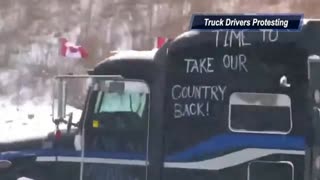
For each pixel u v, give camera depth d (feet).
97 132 58.39
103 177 58.08
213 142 55.93
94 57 206.18
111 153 57.98
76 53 74.69
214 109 55.93
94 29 237.25
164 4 248.11
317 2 237.66
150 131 57.21
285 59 54.85
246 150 55.26
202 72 56.29
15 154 60.03
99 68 58.65
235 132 55.52
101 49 219.20
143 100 57.57
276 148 54.75
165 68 57.06
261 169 55.11
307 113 54.39
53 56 208.95
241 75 55.57
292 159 54.49
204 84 56.24
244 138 55.31
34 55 212.02
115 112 58.18
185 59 56.65
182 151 56.54
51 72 197.47
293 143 54.49
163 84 57.06
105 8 251.80
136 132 57.52
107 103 58.34
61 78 58.95
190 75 56.54
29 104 171.32
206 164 55.98
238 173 55.47
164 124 56.90
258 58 55.31
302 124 54.39
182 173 56.49
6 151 60.29
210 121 56.03
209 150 55.93
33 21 242.99
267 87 55.11
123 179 57.72
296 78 54.65
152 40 228.63
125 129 57.82
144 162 57.21
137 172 57.41
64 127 60.29
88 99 58.65
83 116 58.75
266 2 245.24
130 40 229.45
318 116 54.95
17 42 226.38
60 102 59.06
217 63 56.08
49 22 243.40
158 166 56.90
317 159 54.65
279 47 54.95
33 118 94.84
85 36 231.09
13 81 192.65
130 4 251.60
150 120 57.26
